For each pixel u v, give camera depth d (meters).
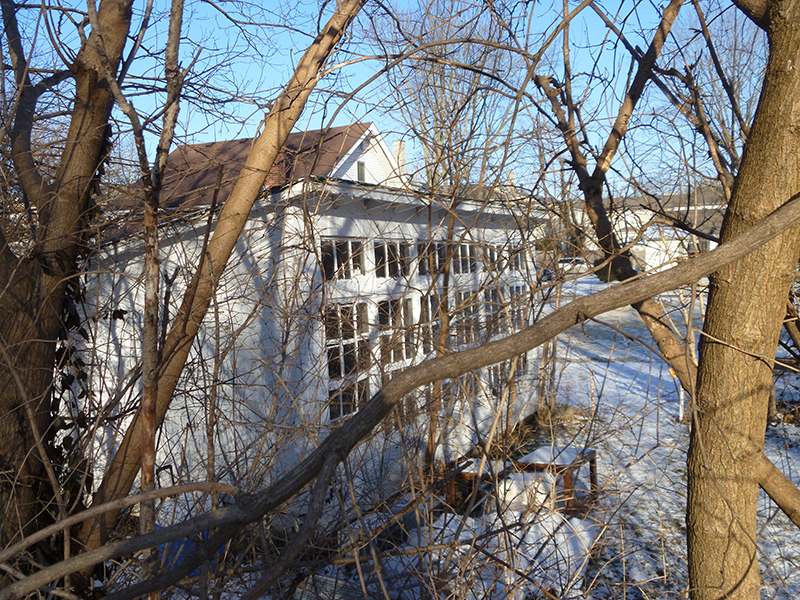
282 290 5.14
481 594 3.72
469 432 6.73
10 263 3.11
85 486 3.59
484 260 3.74
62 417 3.55
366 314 6.91
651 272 2.33
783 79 1.89
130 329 6.39
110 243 4.32
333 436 1.34
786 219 1.48
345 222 6.73
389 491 4.13
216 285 3.17
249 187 3.18
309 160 4.30
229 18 3.51
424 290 7.80
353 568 3.88
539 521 3.72
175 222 4.48
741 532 2.13
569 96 3.07
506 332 4.23
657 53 2.98
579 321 1.45
